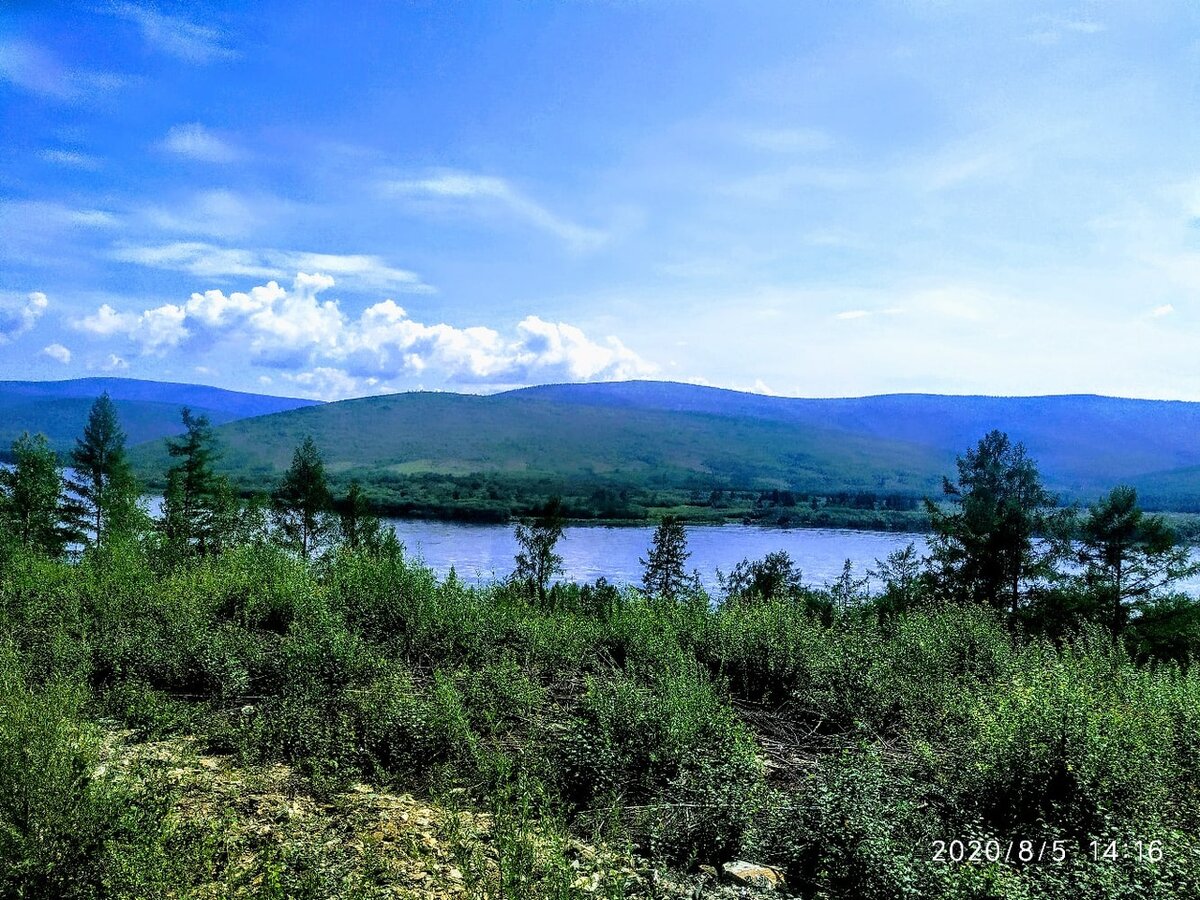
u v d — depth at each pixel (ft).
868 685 22.29
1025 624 49.39
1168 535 65.57
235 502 104.83
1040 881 11.99
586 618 36.68
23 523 100.32
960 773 16.22
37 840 10.90
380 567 35.37
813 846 13.74
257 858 12.62
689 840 14.65
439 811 15.90
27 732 13.01
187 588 32.42
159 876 10.81
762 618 27.55
